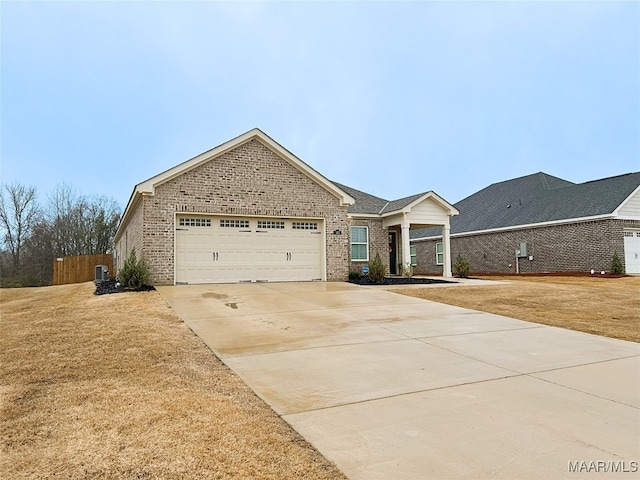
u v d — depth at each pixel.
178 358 5.81
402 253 20.53
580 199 22.03
